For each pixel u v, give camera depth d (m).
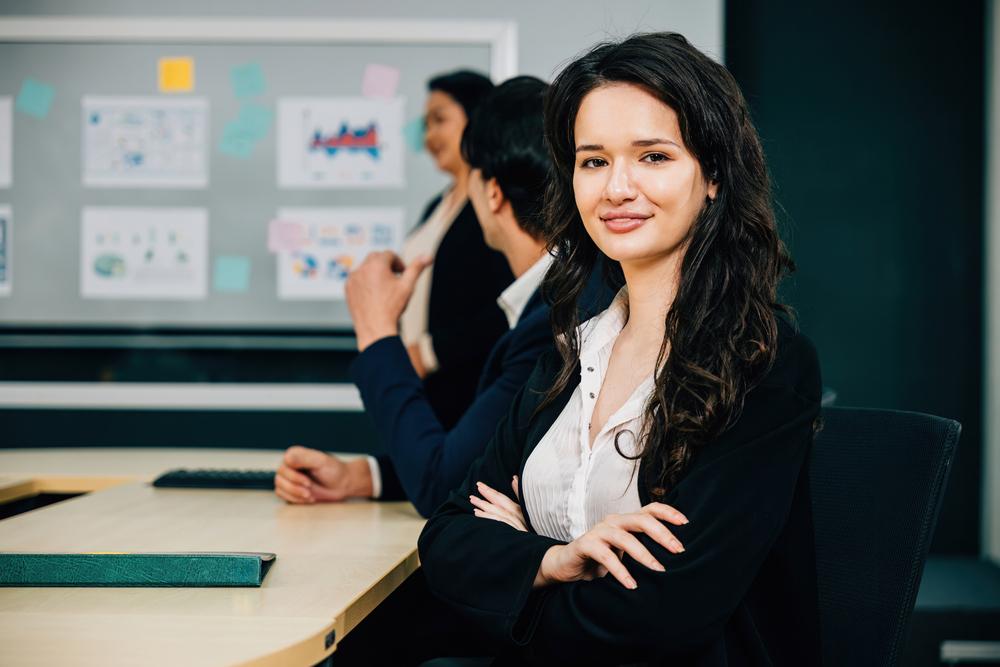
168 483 1.80
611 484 1.11
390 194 3.03
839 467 1.22
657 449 1.06
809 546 1.05
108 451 2.38
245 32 3.03
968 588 2.83
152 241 3.05
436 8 3.07
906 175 3.31
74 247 3.05
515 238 1.61
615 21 3.07
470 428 1.48
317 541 1.34
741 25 3.31
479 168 1.60
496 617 1.06
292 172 3.04
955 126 3.30
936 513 1.14
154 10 3.05
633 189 1.07
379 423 1.59
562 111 1.13
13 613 0.94
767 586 1.05
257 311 3.05
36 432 3.07
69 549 1.25
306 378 3.05
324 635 0.90
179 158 3.05
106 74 3.03
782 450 1.02
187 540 1.33
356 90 3.03
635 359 1.15
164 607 0.97
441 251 2.75
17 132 3.04
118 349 3.05
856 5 3.30
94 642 0.85
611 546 1.02
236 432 3.08
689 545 0.98
